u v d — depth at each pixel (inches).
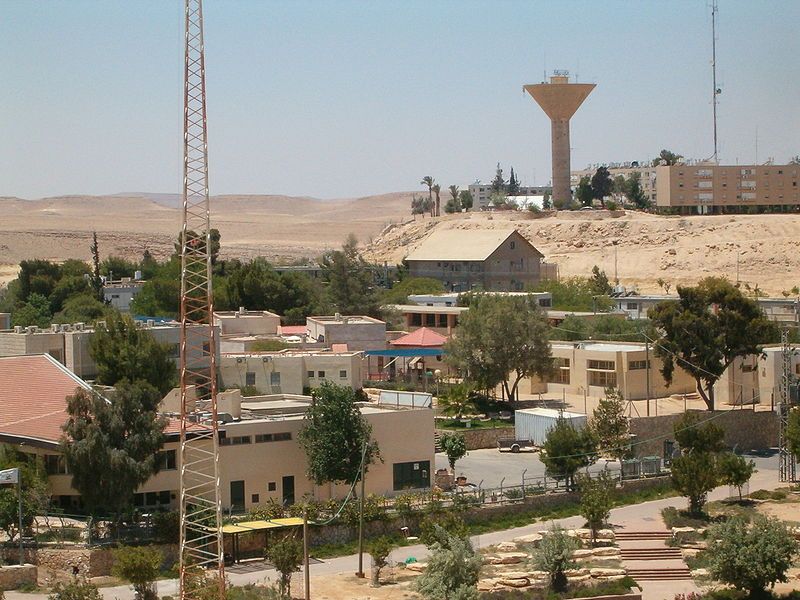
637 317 6269.7
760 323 4443.9
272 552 2684.5
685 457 3489.2
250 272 5880.9
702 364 4434.1
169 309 5876.0
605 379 4623.5
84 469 2910.9
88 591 2488.9
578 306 6323.8
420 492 3380.9
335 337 4928.6
